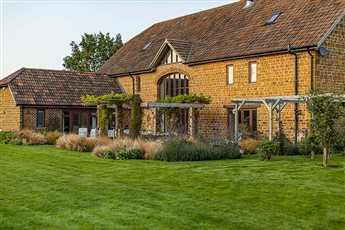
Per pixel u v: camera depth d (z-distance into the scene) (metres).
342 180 13.47
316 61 23.38
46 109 33.50
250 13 30.38
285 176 14.22
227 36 29.64
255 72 26.36
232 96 27.66
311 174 14.55
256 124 26.20
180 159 18.89
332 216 9.73
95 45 56.34
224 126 28.16
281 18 27.22
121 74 36.59
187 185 12.96
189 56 30.58
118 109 29.36
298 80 24.03
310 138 17.92
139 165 17.28
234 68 27.50
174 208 10.34
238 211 10.11
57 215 9.82
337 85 24.14
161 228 8.85
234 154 19.81
